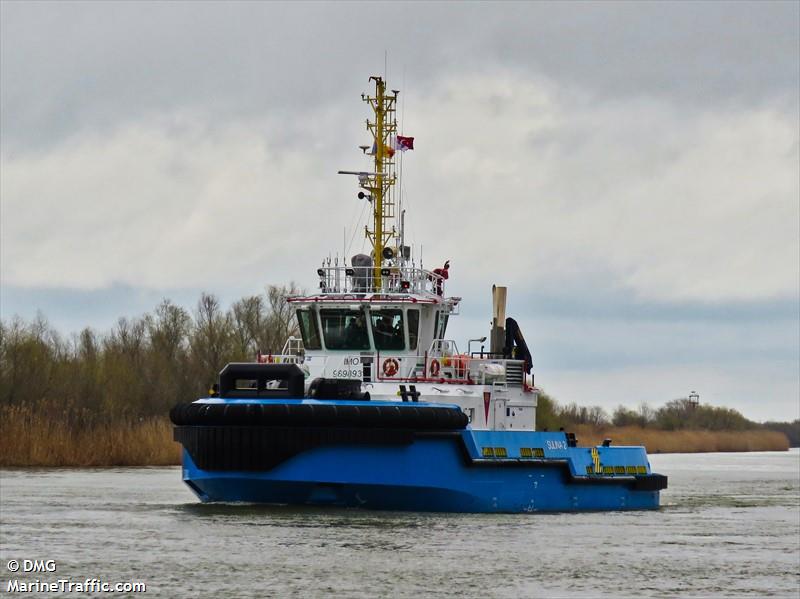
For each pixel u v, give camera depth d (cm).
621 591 9762
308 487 12300
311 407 12100
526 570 10306
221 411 12144
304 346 14075
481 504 12938
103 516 13150
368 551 10694
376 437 12150
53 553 10638
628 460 15138
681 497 19512
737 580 10438
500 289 14800
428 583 9656
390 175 14350
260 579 9638
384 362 13662
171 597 9106
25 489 17412
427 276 14175
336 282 14012
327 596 9181
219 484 12488
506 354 14675
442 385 13512
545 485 13750
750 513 16075
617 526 13188
